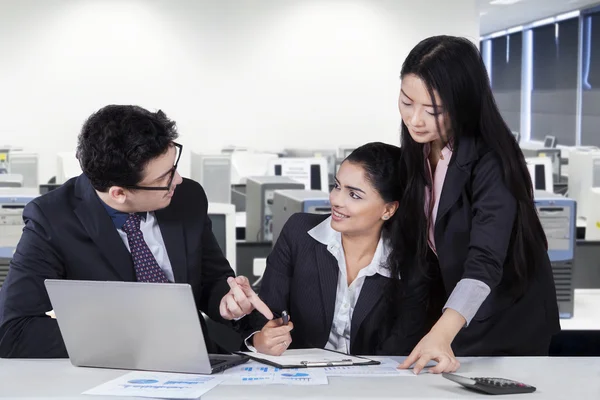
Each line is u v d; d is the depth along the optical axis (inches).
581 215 273.3
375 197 84.7
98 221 79.8
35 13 417.4
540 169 272.7
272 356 77.7
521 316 86.7
